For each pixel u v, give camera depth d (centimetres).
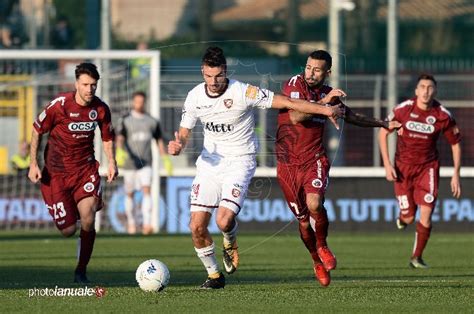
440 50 12394
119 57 6819
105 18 8044
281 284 3753
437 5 12656
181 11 12100
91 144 3966
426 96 4684
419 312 2962
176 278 4025
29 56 6812
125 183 6706
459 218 7125
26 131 7575
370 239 6519
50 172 3966
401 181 4812
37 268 4491
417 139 4738
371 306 3081
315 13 12100
